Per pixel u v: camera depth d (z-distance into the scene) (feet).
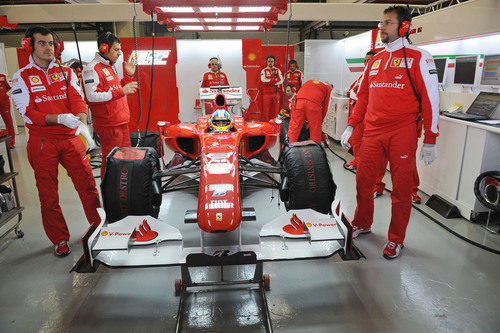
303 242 7.55
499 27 13.30
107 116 11.51
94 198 10.15
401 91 8.50
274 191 14.52
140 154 8.92
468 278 8.57
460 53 19.31
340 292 8.04
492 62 13.38
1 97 23.08
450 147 12.58
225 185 7.67
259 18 10.34
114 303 7.75
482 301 7.70
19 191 15.28
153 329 6.95
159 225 7.75
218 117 10.28
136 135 15.55
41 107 8.82
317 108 15.76
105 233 7.41
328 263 9.24
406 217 9.20
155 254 7.18
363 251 9.86
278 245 7.44
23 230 11.46
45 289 8.29
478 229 11.16
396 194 9.13
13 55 34.68
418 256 9.59
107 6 18.56
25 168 19.07
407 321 7.09
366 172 9.57
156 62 26.37
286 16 18.99
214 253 7.13
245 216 8.61
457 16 15.85
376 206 13.12
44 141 8.97
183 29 12.32
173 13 9.76
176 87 27.02
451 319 7.14
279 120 12.69
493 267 9.05
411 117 8.66
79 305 7.70
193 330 6.83
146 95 26.84
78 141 9.57
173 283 8.46
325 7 18.89
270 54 28.37
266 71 25.81
